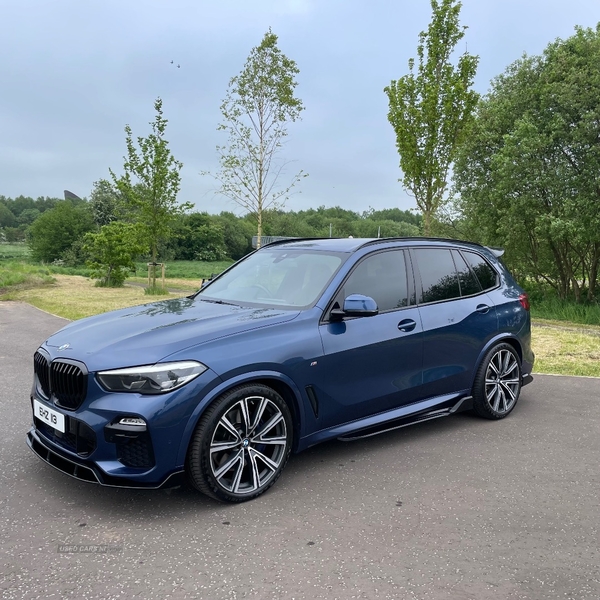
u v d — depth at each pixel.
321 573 2.87
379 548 3.12
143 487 3.37
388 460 4.47
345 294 4.38
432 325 4.84
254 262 5.32
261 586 2.75
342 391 4.21
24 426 5.19
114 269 27.64
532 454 4.62
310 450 4.70
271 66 21.50
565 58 17.64
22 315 14.27
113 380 3.39
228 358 3.59
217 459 3.62
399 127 15.38
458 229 22.81
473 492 3.88
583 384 7.08
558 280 21.83
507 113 19.58
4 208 189.00
